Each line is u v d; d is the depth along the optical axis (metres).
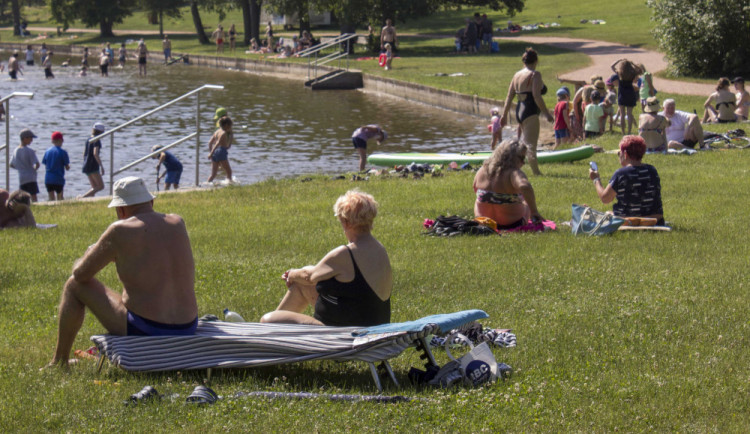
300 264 9.60
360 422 4.87
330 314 5.99
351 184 16.05
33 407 5.11
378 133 20.58
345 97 40.59
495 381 5.53
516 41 57.25
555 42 55.12
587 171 16.34
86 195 19.25
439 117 32.75
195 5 74.75
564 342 6.44
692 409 5.06
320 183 16.34
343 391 5.47
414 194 14.43
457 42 53.38
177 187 18.81
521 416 4.97
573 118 22.70
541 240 10.31
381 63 46.53
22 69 59.31
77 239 11.66
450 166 18.17
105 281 8.90
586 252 9.65
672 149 18.22
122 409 5.03
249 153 24.81
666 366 5.84
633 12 68.88
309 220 12.46
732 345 6.30
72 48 77.44
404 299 7.85
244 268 9.38
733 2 33.22
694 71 35.25
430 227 11.27
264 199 14.77
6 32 100.06
